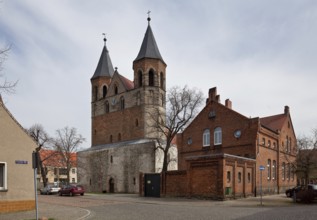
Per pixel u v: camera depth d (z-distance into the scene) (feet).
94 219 53.78
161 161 165.78
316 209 65.51
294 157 148.46
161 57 191.21
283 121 143.95
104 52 222.48
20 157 65.57
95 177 190.60
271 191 123.95
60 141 211.00
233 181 98.73
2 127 63.46
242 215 56.39
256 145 114.73
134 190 168.04
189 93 153.89
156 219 52.49
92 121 214.90
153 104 183.42
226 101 143.33
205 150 131.95
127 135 190.39
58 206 78.89
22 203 64.75
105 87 215.31
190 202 88.07
